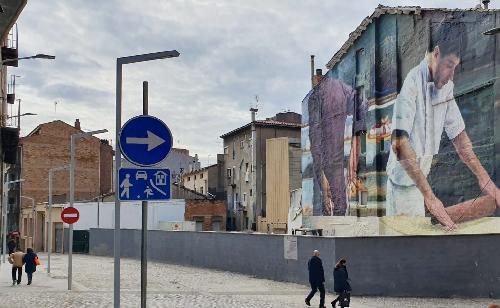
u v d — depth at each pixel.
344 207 34.59
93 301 19.25
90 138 72.94
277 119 66.94
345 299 17.30
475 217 23.56
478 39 23.72
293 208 43.53
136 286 25.19
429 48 26.67
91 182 72.56
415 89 27.62
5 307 17.56
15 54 28.47
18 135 25.86
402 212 28.25
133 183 7.89
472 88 23.91
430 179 26.28
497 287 21.02
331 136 36.69
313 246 24.09
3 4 15.55
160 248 43.12
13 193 71.69
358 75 33.09
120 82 9.43
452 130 25.03
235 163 66.44
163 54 9.56
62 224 61.56
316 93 39.09
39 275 31.12
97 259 48.12
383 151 30.20
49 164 71.00
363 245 21.67
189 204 62.28
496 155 22.52
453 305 19.08
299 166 54.16
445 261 21.30
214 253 35.31
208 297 20.95
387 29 29.95
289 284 25.84
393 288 21.41
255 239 30.20
